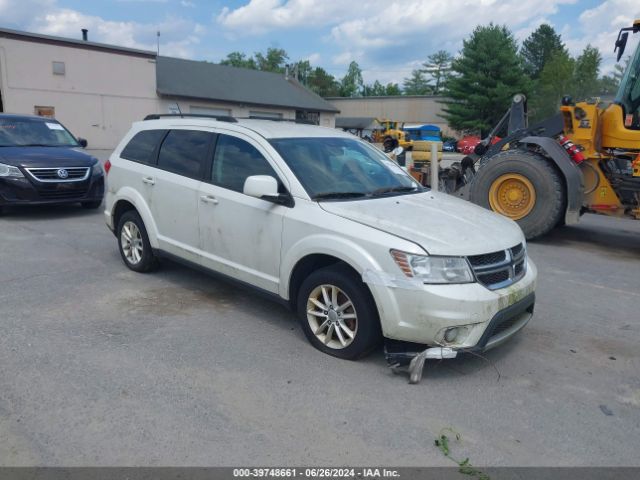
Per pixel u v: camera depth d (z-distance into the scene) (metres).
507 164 8.83
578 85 59.03
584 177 8.64
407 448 3.19
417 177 11.82
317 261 4.41
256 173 4.87
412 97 65.38
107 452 3.04
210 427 3.31
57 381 3.78
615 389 4.00
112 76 30.42
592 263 7.67
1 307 5.14
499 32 54.34
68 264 6.65
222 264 5.12
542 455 3.18
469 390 3.89
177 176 5.55
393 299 3.83
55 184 9.36
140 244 6.25
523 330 5.06
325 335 4.38
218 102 36.12
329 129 5.75
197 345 4.45
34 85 27.72
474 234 4.11
